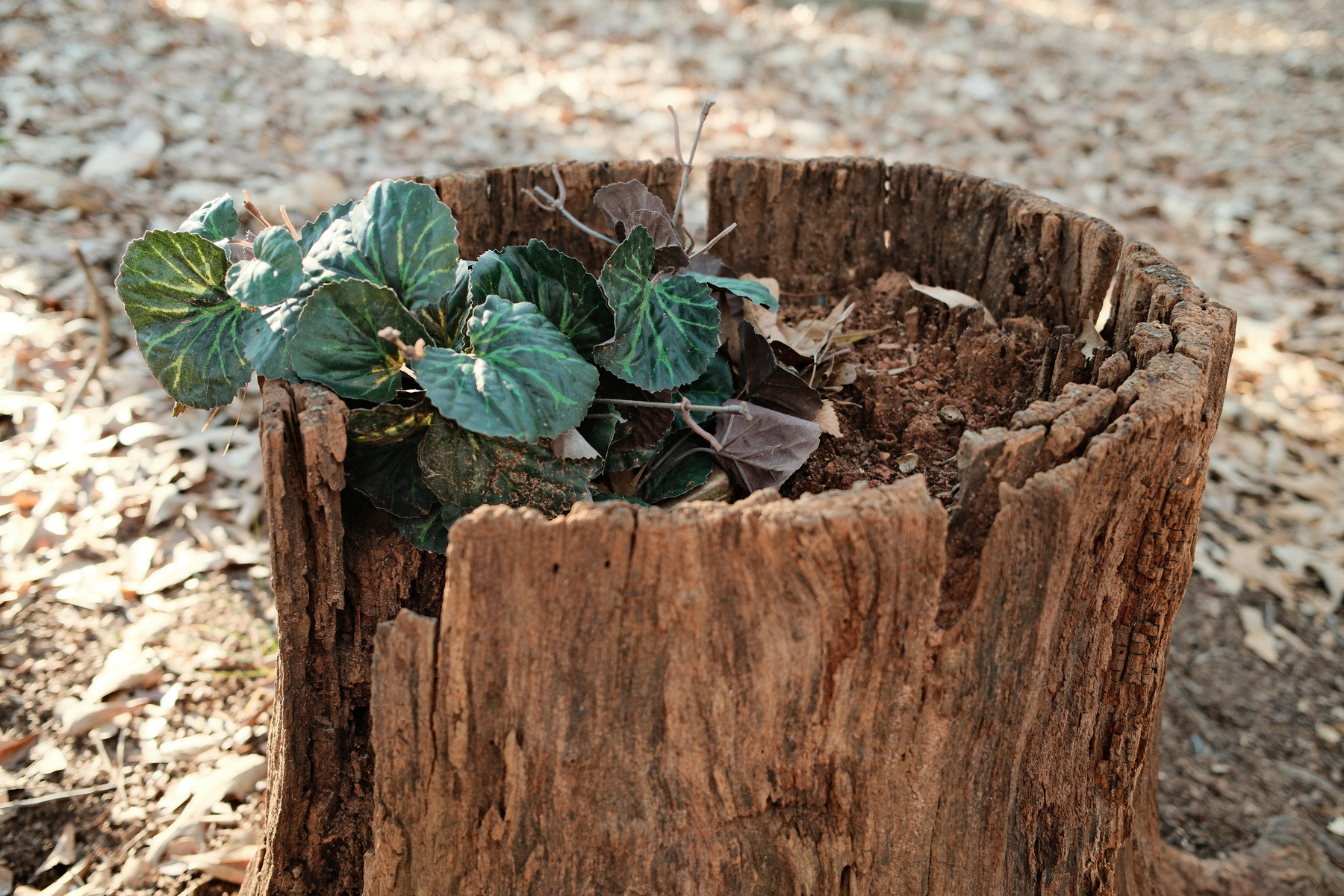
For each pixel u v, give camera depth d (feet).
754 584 3.64
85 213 11.16
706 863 4.14
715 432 5.33
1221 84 21.90
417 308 4.30
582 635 3.74
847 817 4.16
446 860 4.22
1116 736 4.75
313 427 3.87
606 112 16.65
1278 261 14.75
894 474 5.56
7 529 8.05
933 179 6.93
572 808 4.04
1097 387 4.44
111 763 6.66
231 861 6.07
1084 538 4.04
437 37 18.11
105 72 13.58
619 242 5.75
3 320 9.53
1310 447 11.48
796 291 7.43
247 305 4.01
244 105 14.07
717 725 3.91
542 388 4.04
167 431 9.14
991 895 4.46
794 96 18.20
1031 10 26.12
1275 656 9.16
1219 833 7.72
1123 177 16.89
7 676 7.03
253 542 8.51
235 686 7.32
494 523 3.52
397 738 3.98
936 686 3.95
